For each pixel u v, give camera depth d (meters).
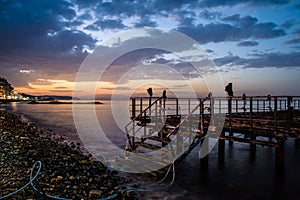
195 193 8.48
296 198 8.27
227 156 14.00
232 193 8.57
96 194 7.48
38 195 6.95
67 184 8.16
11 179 7.92
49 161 10.69
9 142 13.77
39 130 24.45
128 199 7.57
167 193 8.38
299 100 16.80
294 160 13.19
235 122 13.55
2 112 41.69
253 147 14.08
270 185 9.39
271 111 19.77
